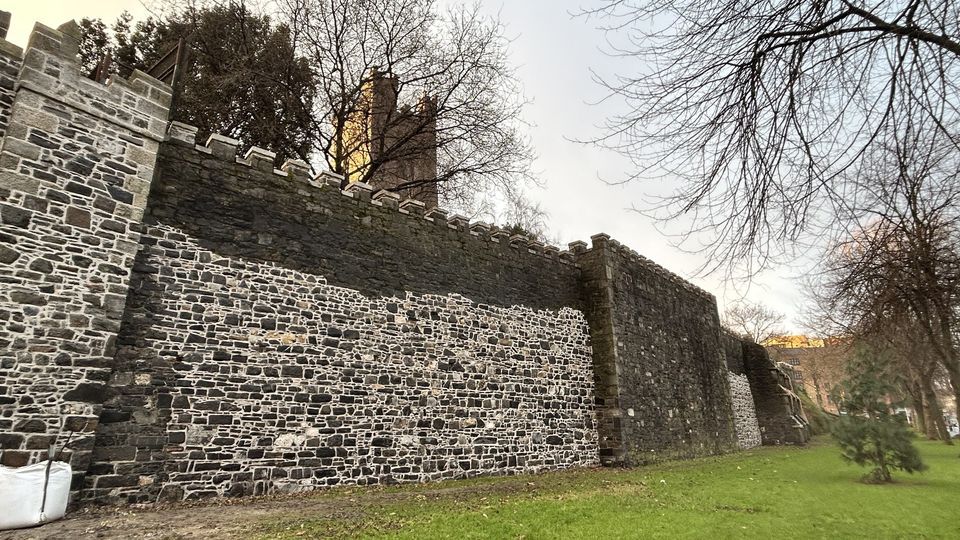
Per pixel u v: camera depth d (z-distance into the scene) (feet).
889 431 42.32
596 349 53.16
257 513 24.13
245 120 54.70
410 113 57.77
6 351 22.57
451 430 39.09
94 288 25.41
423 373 38.47
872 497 34.01
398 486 34.24
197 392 28.35
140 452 25.99
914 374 79.61
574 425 48.91
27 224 24.03
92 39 51.78
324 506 26.14
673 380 63.41
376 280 37.58
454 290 42.45
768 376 98.12
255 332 31.09
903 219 16.74
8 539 18.71
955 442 96.89
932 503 31.99
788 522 25.64
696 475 44.09
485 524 22.50
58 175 25.32
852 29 13.16
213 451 28.17
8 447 21.93
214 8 50.37
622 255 58.80
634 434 52.06
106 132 27.32
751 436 89.51
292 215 34.42
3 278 23.00
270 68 52.21
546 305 50.34
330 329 34.27
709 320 79.51
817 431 118.01
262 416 30.22
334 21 52.39
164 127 29.63
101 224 26.25
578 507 26.84
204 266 30.17
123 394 26.12
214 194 31.53
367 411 34.73
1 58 25.27
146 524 21.38
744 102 14.83
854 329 23.81
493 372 43.37
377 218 38.96
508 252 48.26
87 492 24.12
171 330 28.30
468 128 57.52
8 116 24.91
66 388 23.77
